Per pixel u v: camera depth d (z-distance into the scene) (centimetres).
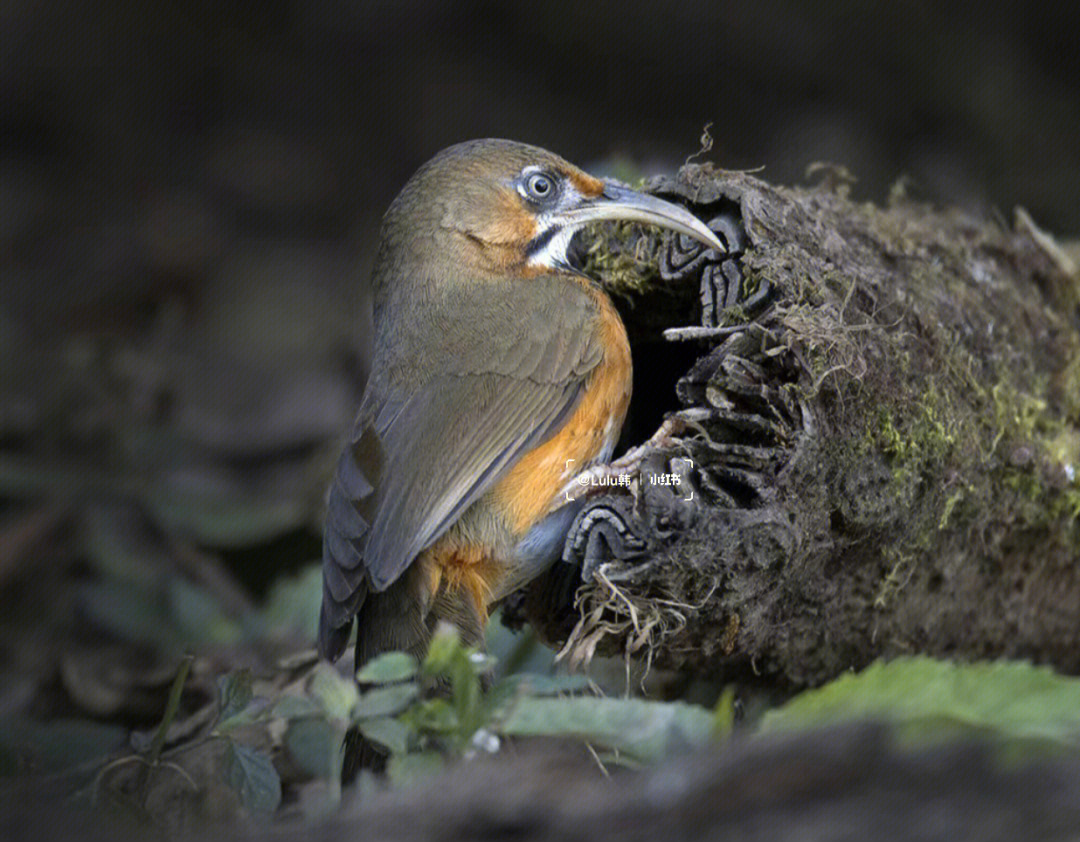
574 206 1031
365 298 1719
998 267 1081
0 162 2344
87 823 666
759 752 565
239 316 1989
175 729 992
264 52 2503
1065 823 522
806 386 855
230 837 617
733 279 936
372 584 852
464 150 1056
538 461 942
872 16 2372
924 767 550
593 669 980
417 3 2506
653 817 558
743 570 836
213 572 1367
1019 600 1022
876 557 912
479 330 975
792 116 2286
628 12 2422
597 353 971
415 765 696
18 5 2462
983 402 972
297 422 1641
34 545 1376
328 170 2338
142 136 2395
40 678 1182
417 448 919
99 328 1967
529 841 562
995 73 2314
